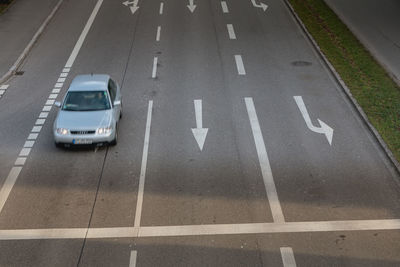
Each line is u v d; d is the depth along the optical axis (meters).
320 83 21.47
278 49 25.70
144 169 14.85
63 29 29.28
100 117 15.98
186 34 28.06
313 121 17.97
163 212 12.73
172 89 21.00
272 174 14.54
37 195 13.52
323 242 11.53
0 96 20.64
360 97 19.64
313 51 25.38
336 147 16.09
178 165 15.09
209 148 16.09
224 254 11.12
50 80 22.30
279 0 34.03
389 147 15.84
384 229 11.99
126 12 32.22
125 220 12.42
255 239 11.65
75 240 11.67
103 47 26.34
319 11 31.27
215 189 13.79
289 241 11.57
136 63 24.06
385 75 21.75
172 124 17.83
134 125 17.77
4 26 29.25
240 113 18.66
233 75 22.48
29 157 15.59
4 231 11.98
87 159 15.41
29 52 25.88
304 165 15.02
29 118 18.52
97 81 17.58
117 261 10.91
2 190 13.77
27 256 11.09
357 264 10.77
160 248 11.34
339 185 13.95
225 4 33.38
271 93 20.50
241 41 26.88
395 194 13.52
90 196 13.48
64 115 16.11
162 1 34.44
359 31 27.75
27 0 34.47
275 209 12.85
